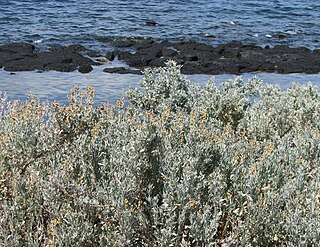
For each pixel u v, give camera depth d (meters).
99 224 4.01
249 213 4.07
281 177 4.81
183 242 3.69
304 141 5.83
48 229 3.90
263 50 25.86
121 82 17.67
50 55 20.97
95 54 22.80
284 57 24.00
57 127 5.15
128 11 35.97
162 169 4.38
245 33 31.59
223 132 5.94
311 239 3.90
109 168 4.53
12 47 22.38
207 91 8.12
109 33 28.05
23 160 4.67
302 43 29.61
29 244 3.74
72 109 5.30
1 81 16.94
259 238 4.06
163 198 4.22
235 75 20.69
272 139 6.78
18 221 3.94
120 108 6.02
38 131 4.88
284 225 4.11
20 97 14.79
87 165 4.45
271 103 8.34
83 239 3.73
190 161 4.25
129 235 3.81
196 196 4.06
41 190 4.15
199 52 24.06
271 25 34.78
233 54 24.38
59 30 27.83
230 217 4.16
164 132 4.92
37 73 18.64
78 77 18.27
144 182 4.37
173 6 39.91
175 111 7.76
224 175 4.49
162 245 3.80
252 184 4.30
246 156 5.22
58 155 4.73
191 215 3.91
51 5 35.59
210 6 41.03
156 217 3.91
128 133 4.98
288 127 7.78
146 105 8.06
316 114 7.64
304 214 4.25
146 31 29.62
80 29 28.52
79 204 3.97
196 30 31.28
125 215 3.80
